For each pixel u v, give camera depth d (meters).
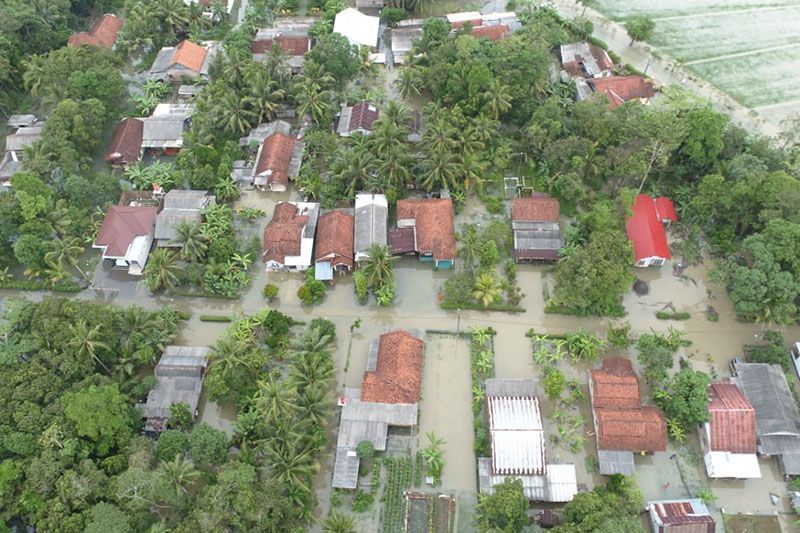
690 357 74.88
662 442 65.44
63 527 55.56
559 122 90.81
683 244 84.69
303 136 98.06
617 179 91.12
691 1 124.38
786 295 70.25
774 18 119.56
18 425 60.94
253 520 56.19
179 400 69.38
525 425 65.88
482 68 92.88
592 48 110.31
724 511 63.59
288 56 109.25
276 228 82.81
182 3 115.25
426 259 84.38
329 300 80.94
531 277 82.75
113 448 63.56
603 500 58.25
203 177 89.62
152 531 55.25
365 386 69.81
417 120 99.81
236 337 73.00
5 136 100.94
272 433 65.06
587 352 73.25
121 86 101.19
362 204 86.38
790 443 65.62
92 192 86.38
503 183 92.56
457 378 73.81
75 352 67.38
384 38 119.06
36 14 108.69
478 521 62.31
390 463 67.00
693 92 105.06
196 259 81.56
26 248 78.56
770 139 89.44
